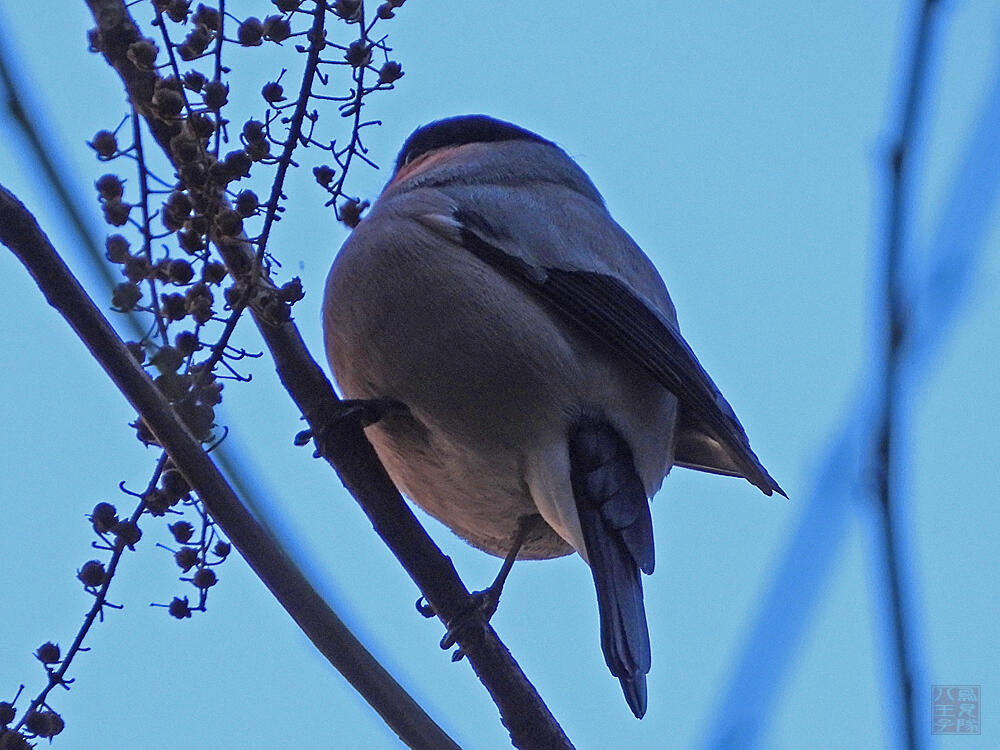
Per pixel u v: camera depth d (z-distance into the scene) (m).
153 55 5.20
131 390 4.97
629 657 6.55
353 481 6.65
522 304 7.52
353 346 7.59
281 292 5.75
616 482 7.30
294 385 6.80
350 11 5.55
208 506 4.98
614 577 6.91
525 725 6.03
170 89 5.22
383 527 6.52
